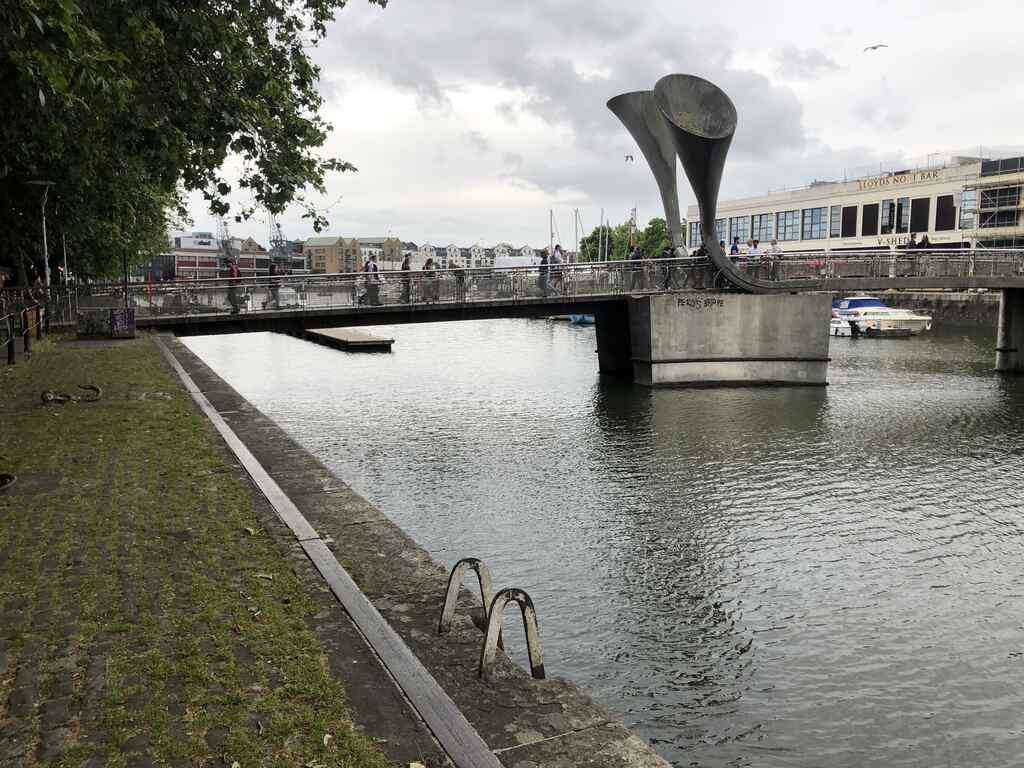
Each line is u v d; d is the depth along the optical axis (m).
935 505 16.09
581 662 9.59
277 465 8.59
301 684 4.02
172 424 10.67
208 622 4.74
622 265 32.09
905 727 8.38
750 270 33.66
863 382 33.97
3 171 17.73
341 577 5.41
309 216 17.84
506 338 59.50
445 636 4.64
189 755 3.44
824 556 13.17
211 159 15.96
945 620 10.88
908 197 80.88
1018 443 21.98
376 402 28.52
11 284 35.84
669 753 7.85
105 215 30.05
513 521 14.83
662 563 12.76
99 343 21.69
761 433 23.09
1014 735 8.27
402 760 3.41
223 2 14.59
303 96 17.73
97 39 9.77
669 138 35.41
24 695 3.93
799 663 9.69
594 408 27.20
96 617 4.82
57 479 7.97
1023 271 34.38
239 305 26.69
